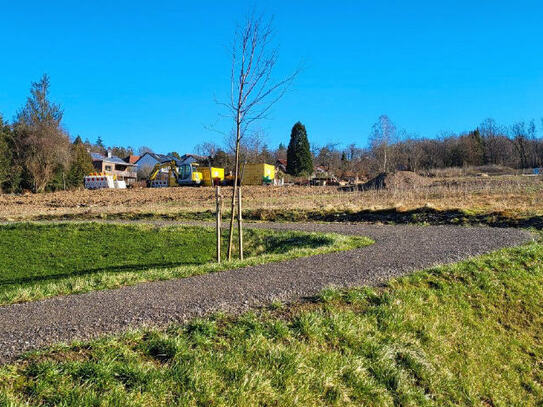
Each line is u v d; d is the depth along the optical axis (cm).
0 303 542
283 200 2594
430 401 424
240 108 958
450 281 684
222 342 423
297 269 729
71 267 1124
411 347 489
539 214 1371
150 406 331
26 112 4747
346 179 5969
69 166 5050
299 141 6856
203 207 2280
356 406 391
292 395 375
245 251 1297
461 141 7019
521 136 6184
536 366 542
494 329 594
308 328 466
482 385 480
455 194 2352
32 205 2789
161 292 584
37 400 317
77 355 378
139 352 393
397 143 6681
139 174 8200
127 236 1454
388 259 814
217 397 351
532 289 709
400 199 2248
